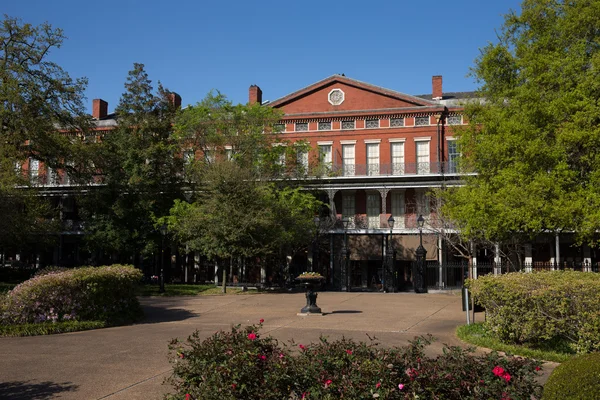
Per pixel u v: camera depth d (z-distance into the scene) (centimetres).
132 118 3616
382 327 1476
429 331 1408
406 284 3834
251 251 2808
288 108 4281
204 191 3147
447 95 4462
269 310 1938
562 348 1097
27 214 3053
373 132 4103
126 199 3597
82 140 3444
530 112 1750
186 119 3575
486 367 546
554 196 1698
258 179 3244
